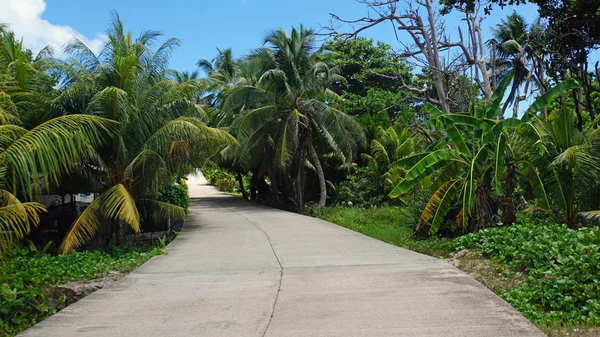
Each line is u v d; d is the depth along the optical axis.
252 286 7.50
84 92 13.05
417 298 6.38
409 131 28.09
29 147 7.91
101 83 13.61
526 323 5.27
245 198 39.59
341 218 19.70
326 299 6.53
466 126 11.44
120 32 14.04
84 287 8.23
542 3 16.06
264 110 24.38
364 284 7.33
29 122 12.62
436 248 10.71
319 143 27.86
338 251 10.66
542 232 8.85
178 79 16.55
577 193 11.12
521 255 7.77
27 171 7.79
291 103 24.97
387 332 5.10
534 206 12.81
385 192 26.50
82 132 9.14
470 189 10.48
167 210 14.84
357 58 36.53
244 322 5.65
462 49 19.78
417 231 12.90
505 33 21.33
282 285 7.49
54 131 8.27
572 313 5.83
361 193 26.58
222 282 7.88
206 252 11.24
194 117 15.54
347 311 5.92
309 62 25.23
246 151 25.45
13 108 10.55
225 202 33.91
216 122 26.77
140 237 15.33
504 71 22.38
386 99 28.89
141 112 13.76
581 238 7.82
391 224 17.55
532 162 10.88
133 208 12.51
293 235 13.96
